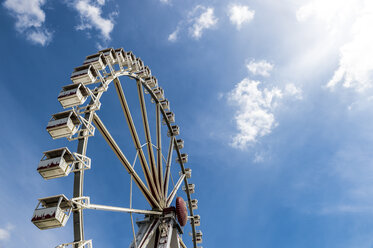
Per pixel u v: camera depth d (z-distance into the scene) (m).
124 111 25.00
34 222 14.77
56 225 15.12
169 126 36.44
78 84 20.28
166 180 31.78
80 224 15.87
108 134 21.06
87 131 18.97
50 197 15.38
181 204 28.72
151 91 34.00
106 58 24.69
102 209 18.05
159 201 28.39
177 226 28.47
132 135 25.44
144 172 26.64
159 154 31.41
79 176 17.23
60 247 14.58
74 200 15.98
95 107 20.33
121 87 25.14
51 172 16.55
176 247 27.16
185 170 37.12
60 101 19.91
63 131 18.27
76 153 17.30
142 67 31.52
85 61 23.78
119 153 21.59
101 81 22.47
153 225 26.80
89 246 15.73
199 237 34.53
